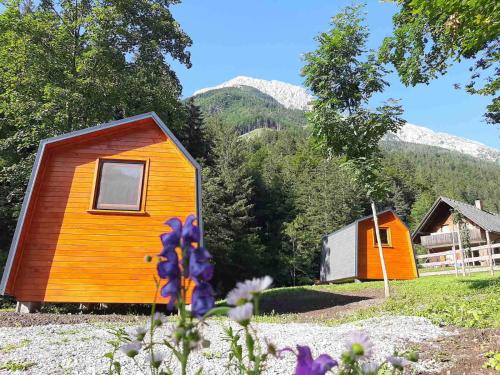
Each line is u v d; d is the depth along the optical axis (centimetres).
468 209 3481
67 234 1009
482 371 443
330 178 5188
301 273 4162
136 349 170
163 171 1091
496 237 3584
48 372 444
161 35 2520
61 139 1046
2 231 2283
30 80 2002
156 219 1050
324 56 1439
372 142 1456
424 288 1539
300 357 133
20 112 2019
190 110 4028
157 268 135
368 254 2547
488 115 1396
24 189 2098
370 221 2616
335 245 2853
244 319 128
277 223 4578
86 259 1000
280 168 6400
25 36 1977
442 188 10812
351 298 1570
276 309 1377
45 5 2184
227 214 3803
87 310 1140
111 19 2120
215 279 3462
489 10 748
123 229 1030
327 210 4859
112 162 1080
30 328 727
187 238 135
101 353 523
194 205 1070
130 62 2409
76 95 1953
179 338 134
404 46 1114
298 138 10725
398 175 8606
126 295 989
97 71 2139
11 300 1692
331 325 864
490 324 689
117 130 1096
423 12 852
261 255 3881
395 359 162
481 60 1201
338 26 1427
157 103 2336
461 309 834
